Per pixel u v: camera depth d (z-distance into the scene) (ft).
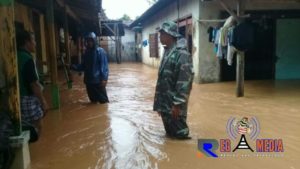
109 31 102.27
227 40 32.76
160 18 67.05
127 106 29.12
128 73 63.05
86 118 24.70
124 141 19.03
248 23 30.32
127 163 15.79
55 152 17.37
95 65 30.14
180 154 16.71
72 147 18.13
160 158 16.26
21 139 14.23
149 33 82.69
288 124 21.90
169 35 18.35
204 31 41.50
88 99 32.99
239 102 29.37
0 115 13.89
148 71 66.95
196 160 15.94
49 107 27.91
